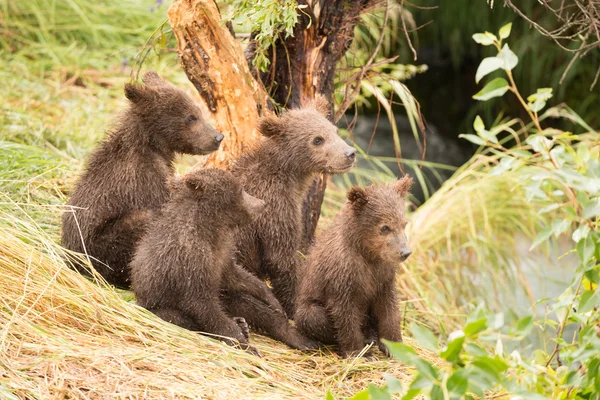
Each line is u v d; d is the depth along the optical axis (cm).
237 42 1188
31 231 1028
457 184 1809
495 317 726
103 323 935
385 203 1014
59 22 2056
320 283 1045
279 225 1114
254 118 1199
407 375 993
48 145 1491
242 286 1052
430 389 673
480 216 1695
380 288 1052
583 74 2267
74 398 795
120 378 830
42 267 963
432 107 2400
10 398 765
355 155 1119
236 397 846
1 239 968
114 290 1049
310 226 1253
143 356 878
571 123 2227
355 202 1020
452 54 2445
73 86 1873
